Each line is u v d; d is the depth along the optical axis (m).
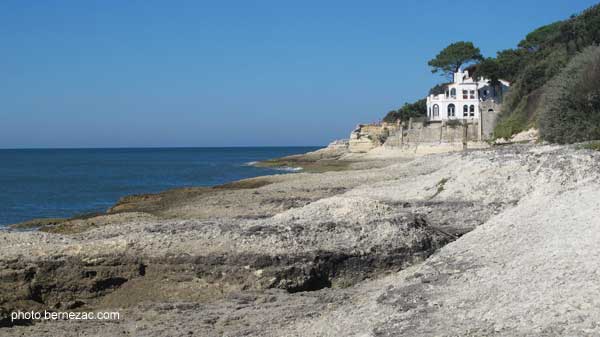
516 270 18.23
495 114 102.81
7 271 21.66
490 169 38.19
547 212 23.66
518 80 99.62
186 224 26.80
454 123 107.38
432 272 20.28
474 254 21.12
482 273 18.88
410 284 19.53
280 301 21.19
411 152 108.62
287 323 18.64
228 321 19.23
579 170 35.88
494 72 119.75
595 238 18.91
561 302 14.70
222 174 108.94
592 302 14.27
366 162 99.69
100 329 19.05
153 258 22.98
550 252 18.95
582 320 13.49
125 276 22.61
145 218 38.34
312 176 63.09
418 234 26.02
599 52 60.72
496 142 90.44
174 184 89.38
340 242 24.86
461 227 31.45
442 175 41.16
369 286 22.88
